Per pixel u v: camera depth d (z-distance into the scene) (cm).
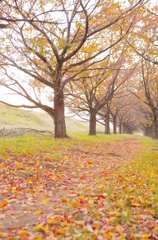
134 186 599
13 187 538
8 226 347
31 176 681
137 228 377
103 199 481
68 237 311
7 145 1161
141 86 2684
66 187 577
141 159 1126
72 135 2514
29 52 1140
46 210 418
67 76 2006
